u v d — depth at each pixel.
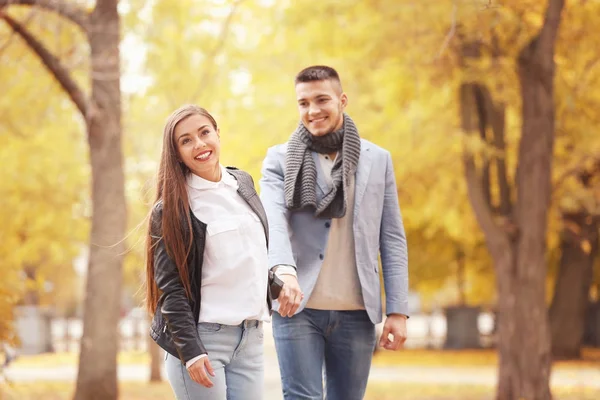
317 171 4.04
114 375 10.90
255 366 3.42
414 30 9.72
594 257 23.66
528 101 10.53
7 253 17.05
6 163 16.06
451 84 10.90
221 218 3.35
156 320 3.30
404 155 11.94
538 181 10.73
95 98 10.88
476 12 8.30
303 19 10.59
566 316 23.17
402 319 4.04
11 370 20.59
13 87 11.64
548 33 10.14
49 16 10.57
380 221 4.10
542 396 10.75
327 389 4.14
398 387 15.33
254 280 3.37
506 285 11.00
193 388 3.29
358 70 11.45
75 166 17.31
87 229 19.14
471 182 11.27
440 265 24.05
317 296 3.96
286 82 12.69
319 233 3.99
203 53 13.43
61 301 31.88
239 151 12.39
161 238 3.26
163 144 3.34
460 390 14.73
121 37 11.23
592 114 12.24
